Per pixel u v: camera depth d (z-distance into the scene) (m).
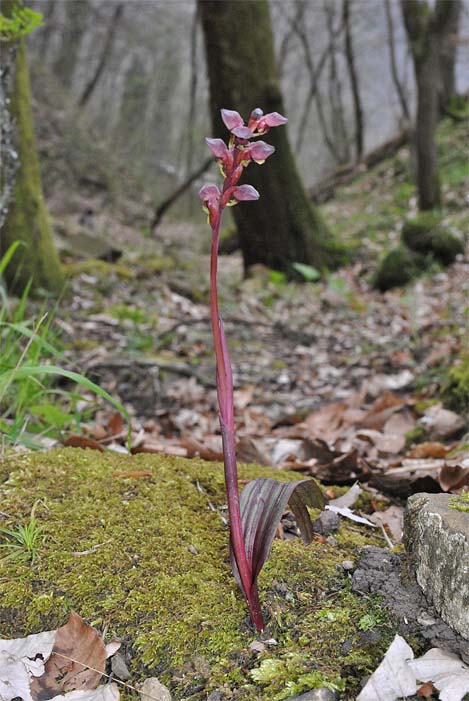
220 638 1.38
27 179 5.13
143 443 2.63
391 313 7.07
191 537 1.67
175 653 1.35
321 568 1.57
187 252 11.95
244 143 1.22
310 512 1.87
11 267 5.05
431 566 1.40
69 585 1.50
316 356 5.50
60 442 2.44
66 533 1.64
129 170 19.12
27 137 5.12
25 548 1.59
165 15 24.58
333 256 9.81
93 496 1.80
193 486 1.93
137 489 1.86
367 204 14.18
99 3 22.80
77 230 8.52
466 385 3.09
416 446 2.68
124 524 1.69
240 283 8.30
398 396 3.88
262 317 6.83
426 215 9.37
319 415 3.44
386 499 2.08
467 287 7.46
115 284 6.80
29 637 1.38
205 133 23.97
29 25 2.21
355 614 1.42
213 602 1.46
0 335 2.59
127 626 1.41
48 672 1.33
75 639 1.37
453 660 1.24
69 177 15.77
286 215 9.23
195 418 3.72
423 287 8.02
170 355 4.96
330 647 1.35
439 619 1.37
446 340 5.05
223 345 1.33
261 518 1.39
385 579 1.50
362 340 5.98
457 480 1.98
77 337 4.93
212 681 1.29
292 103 29.25
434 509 1.43
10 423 2.44
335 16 23.58
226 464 1.35
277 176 9.10
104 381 4.15
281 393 4.49
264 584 1.51
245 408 4.01
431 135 9.88
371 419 3.15
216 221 1.26
